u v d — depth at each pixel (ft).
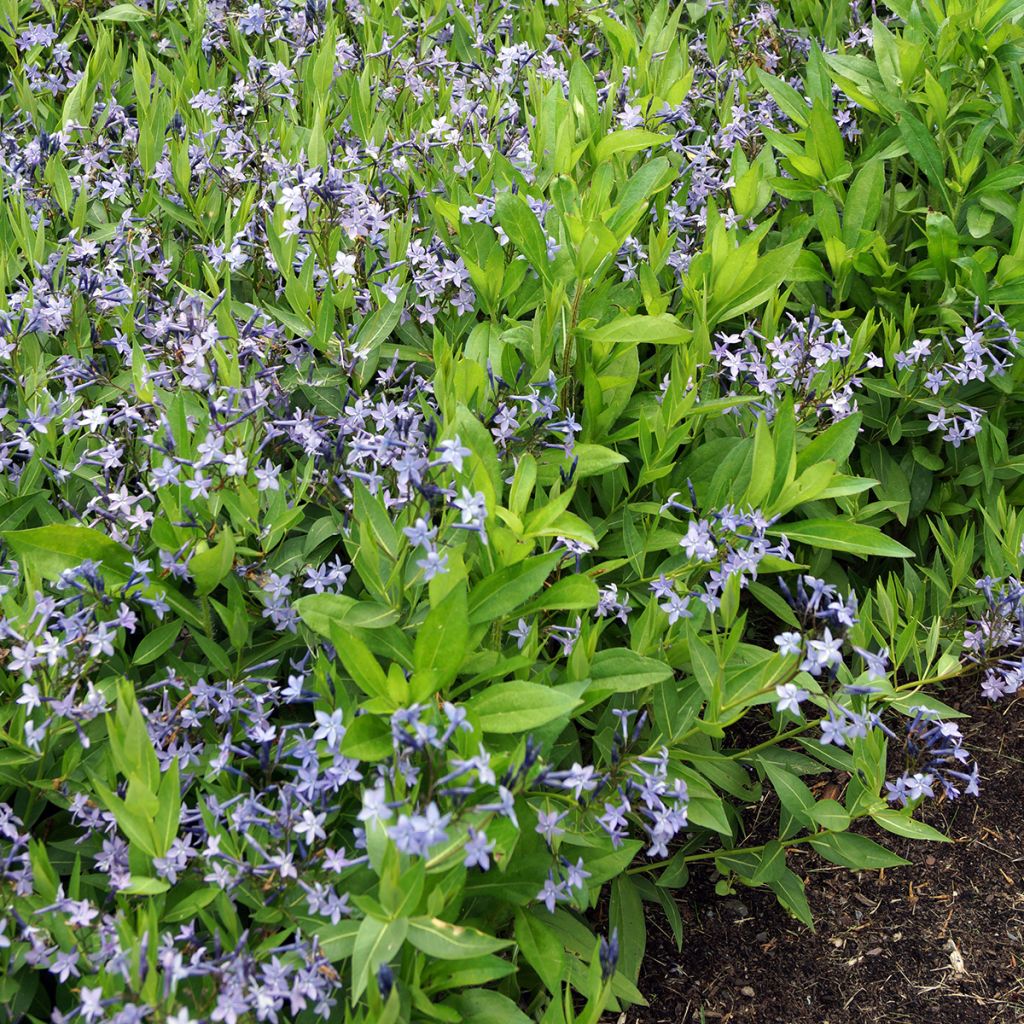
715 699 2.64
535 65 4.15
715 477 2.92
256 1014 2.29
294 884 2.41
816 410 3.18
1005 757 3.36
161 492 2.68
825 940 3.06
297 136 3.62
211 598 2.77
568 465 2.87
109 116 3.87
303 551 2.85
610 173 3.04
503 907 2.66
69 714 2.49
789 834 2.95
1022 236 3.36
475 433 2.63
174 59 4.39
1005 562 3.24
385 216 3.20
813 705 3.39
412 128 3.79
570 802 2.60
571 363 3.10
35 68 4.25
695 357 3.08
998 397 3.59
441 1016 2.30
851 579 3.58
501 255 3.06
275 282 3.44
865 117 4.00
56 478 2.93
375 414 2.81
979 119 3.69
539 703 2.38
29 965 2.45
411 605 2.67
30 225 3.42
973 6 3.75
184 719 2.61
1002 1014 2.92
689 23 4.80
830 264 3.73
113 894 2.38
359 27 4.37
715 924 3.09
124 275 3.47
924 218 3.75
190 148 3.56
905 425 3.53
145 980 2.15
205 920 2.39
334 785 2.43
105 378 3.09
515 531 2.54
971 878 3.15
